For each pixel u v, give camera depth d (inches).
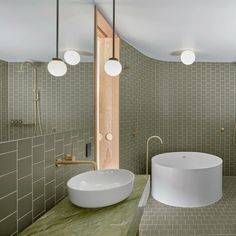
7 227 39.4
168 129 169.0
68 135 65.2
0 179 37.9
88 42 81.0
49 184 53.9
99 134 113.4
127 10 86.9
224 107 168.6
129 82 131.9
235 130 168.2
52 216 46.8
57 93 61.2
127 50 127.9
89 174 61.9
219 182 127.3
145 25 101.3
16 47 48.1
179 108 168.7
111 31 105.9
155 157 144.6
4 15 46.6
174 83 169.2
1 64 43.7
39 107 53.7
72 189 48.9
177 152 158.6
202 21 96.1
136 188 62.0
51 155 55.1
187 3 80.5
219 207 117.8
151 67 161.8
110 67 72.1
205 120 169.0
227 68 167.9
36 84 52.9
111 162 118.0
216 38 118.0
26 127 48.9
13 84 46.2
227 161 169.2
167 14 89.7
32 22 54.2
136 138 143.3
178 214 111.2
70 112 68.4
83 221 44.5
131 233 44.1
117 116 117.0
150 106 161.5
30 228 42.2
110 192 48.1
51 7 61.2
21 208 43.3
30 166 46.4
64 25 68.1
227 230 96.7
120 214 47.1
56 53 62.4
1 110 43.0
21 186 43.3
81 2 76.8
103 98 116.2
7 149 39.7
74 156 64.7
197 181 118.6
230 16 90.8
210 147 169.5
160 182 125.9
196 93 169.0
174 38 118.8
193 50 140.8
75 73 72.2
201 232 95.7
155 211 114.7
